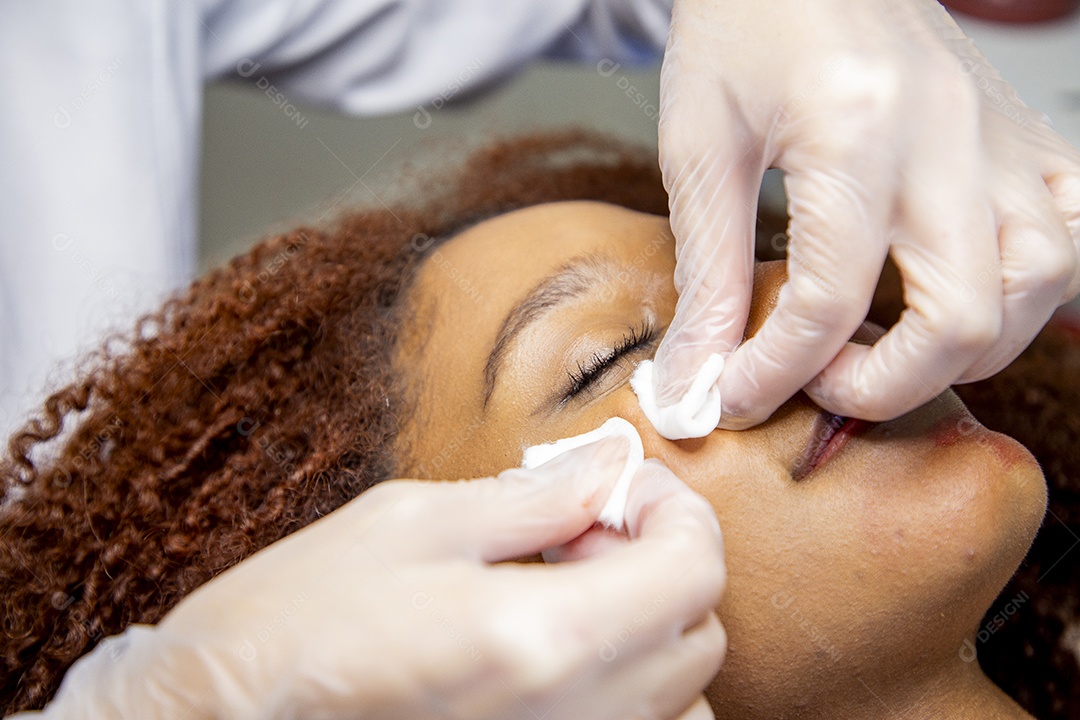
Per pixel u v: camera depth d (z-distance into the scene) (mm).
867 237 879
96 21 1393
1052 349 1596
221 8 1579
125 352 1302
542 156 1840
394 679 746
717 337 980
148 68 1460
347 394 1190
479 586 768
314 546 814
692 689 811
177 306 1346
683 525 810
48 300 1436
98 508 1127
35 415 1304
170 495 1152
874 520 886
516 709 755
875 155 884
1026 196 921
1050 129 1096
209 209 2453
